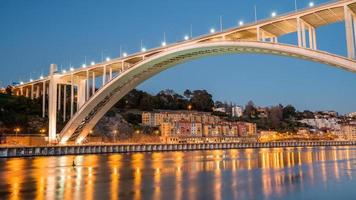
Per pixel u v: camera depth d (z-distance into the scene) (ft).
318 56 143.43
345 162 159.94
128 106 548.31
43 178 101.30
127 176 105.29
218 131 565.53
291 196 68.95
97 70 247.91
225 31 176.04
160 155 237.45
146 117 519.19
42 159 196.03
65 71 267.59
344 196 68.59
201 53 192.85
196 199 66.18
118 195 70.74
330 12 144.56
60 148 232.94
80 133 272.31
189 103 654.53
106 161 176.86
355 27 141.38
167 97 640.17
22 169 132.16
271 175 105.50
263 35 166.91
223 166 140.46
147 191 75.66
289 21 156.87
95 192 74.59
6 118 306.35
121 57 224.74
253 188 79.36
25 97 345.10
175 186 83.20
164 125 493.77
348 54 134.72
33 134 283.38
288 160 177.68
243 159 188.55
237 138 588.09
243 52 177.99
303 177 99.30
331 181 90.12
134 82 233.76
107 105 253.03
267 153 266.77
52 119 265.95
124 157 213.05
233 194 71.51
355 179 93.81
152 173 114.01
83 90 267.18
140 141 411.95
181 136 498.69
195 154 251.60
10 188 81.41
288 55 157.89
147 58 206.28
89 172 118.93
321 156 217.15
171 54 196.65
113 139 383.04
